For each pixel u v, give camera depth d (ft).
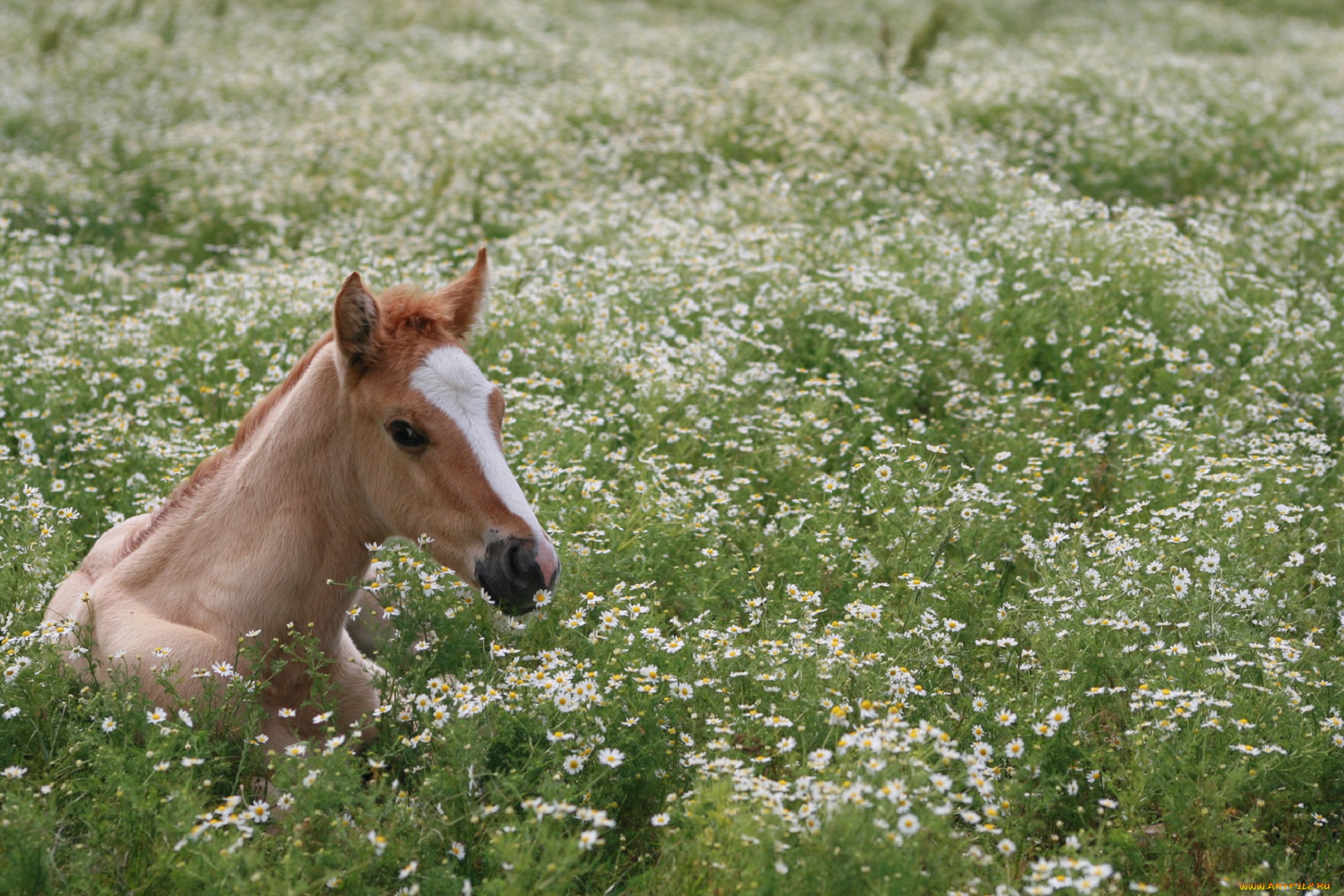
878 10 83.30
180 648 13.70
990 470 20.59
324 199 39.01
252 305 25.86
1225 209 35.32
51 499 19.34
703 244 29.17
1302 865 12.57
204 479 14.96
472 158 40.73
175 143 45.50
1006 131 43.27
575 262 29.37
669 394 22.38
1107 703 14.61
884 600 16.42
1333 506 19.02
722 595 17.02
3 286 27.37
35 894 11.17
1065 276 26.84
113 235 37.78
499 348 24.12
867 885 10.38
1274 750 12.89
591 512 18.57
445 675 13.91
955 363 24.80
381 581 14.70
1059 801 13.30
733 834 11.14
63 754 12.95
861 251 29.27
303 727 14.48
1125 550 16.52
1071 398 23.91
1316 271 30.68
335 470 13.99
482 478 13.04
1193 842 12.53
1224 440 21.25
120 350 24.47
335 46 64.85
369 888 11.19
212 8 75.97
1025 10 84.02
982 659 15.87
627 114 44.39
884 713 13.44
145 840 11.87
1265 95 48.24
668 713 13.61
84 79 57.16
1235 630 14.97
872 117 41.57
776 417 22.36
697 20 78.38
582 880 12.13
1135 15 84.23
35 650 14.07
